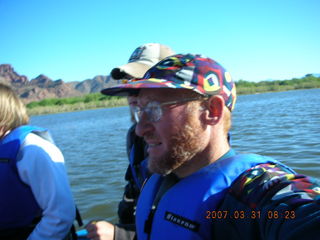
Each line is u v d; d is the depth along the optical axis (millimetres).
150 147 1345
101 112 41500
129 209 2445
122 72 2479
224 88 1313
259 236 991
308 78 83375
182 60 1312
